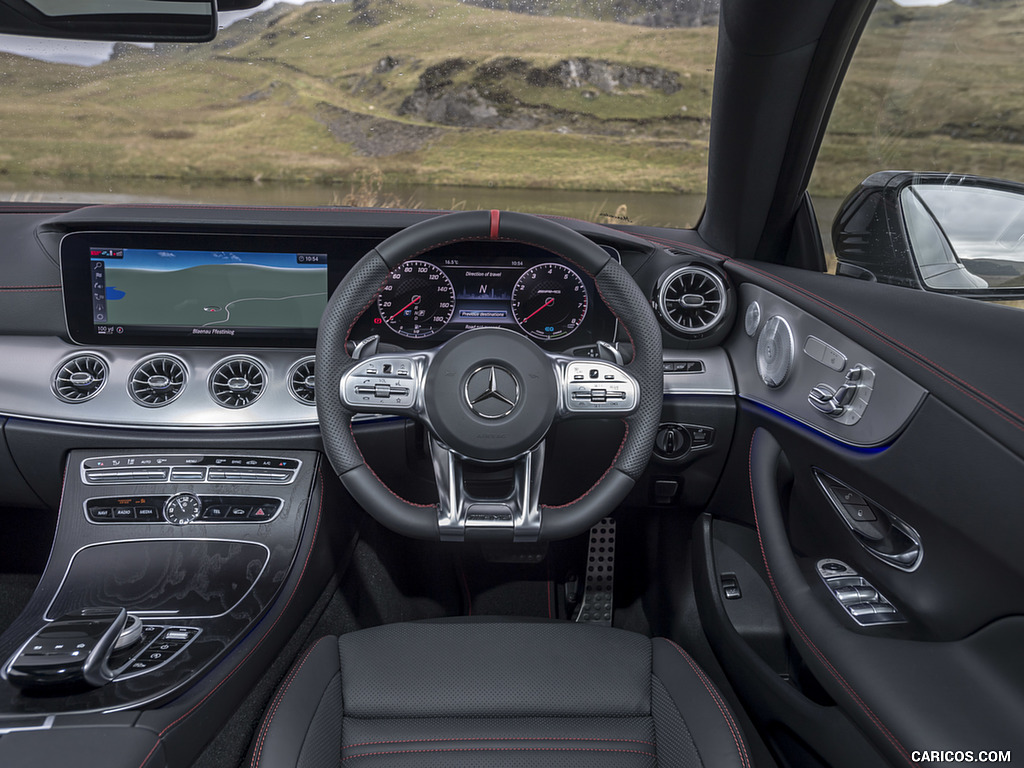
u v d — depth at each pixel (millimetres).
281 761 1047
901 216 1614
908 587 1193
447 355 1281
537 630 1394
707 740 1098
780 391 1591
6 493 1830
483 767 1099
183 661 1264
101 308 1799
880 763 1061
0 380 1760
